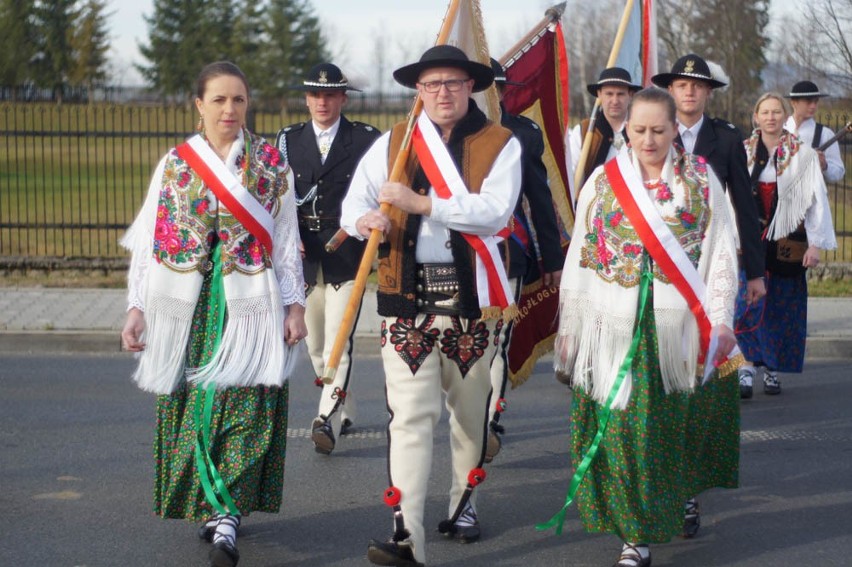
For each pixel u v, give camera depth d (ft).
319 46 148.05
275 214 15.48
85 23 136.77
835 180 28.99
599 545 16.58
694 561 15.93
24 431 22.71
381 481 19.63
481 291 15.01
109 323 33.01
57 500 18.37
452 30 17.12
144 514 17.70
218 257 15.24
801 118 28.94
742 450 21.79
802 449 21.85
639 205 14.85
